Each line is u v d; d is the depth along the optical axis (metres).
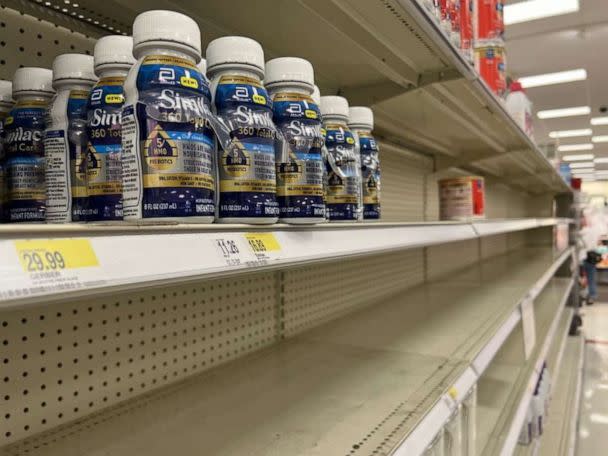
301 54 1.16
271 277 1.38
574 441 2.77
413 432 0.84
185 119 0.53
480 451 1.45
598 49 5.21
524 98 2.43
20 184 0.63
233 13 0.91
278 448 0.77
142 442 0.77
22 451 0.74
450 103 1.56
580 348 4.65
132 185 0.52
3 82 0.68
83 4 0.85
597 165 13.84
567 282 5.04
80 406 0.86
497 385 1.99
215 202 0.60
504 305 1.97
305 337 1.46
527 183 4.93
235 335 1.24
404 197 2.37
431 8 0.97
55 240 0.40
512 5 4.21
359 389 1.03
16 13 0.82
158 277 0.47
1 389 0.75
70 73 0.62
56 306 0.82
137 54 0.55
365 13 0.92
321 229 0.75
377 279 2.09
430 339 1.44
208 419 0.87
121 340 0.94
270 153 0.64
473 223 1.61
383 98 1.43
